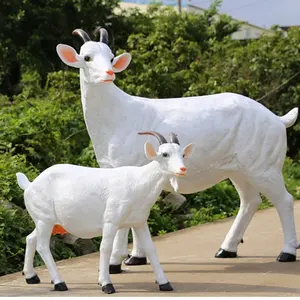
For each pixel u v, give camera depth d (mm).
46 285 6289
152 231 9922
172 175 5734
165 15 23938
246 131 6980
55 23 20562
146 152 5715
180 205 11023
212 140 6852
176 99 7066
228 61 18688
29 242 6273
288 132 19141
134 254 7250
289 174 16453
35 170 9797
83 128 12383
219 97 7145
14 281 6574
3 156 9695
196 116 6863
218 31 24656
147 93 15211
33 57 19875
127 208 5773
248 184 7469
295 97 18594
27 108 12438
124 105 6727
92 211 5828
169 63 15883
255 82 18656
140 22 22203
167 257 7699
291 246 7246
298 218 10781
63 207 5867
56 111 12492
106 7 21344
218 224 10141
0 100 13734
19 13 19938
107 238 5777
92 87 6555
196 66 17031
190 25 23359
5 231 8039
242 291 5891
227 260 7430
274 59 18719
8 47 20250
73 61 6465
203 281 6375
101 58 6406
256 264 7156
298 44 18859
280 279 6383
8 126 10914
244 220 7566
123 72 15922
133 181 5824
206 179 7012
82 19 20984
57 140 11266
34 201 6000
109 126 6691
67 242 8461
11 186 8969
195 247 8273
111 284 5859
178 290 5961
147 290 5973
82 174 5934
